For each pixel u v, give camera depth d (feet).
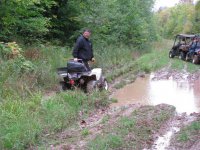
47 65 42.63
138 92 41.11
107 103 33.04
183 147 22.08
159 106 31.94
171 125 26.81
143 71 59.47
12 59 37.35
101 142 21.88
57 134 24.71
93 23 67.46
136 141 22.65
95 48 64.80
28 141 22.38
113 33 88.48
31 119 25.03
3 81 32.19
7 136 21.80
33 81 36.42
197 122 26.43
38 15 52.54
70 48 62.03
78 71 35.91
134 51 92.84
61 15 63.98
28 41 52.44
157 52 107.96
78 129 25.95
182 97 38.63
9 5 45.88
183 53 85.76
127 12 98.48
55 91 37.04
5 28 47.16
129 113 29.86
